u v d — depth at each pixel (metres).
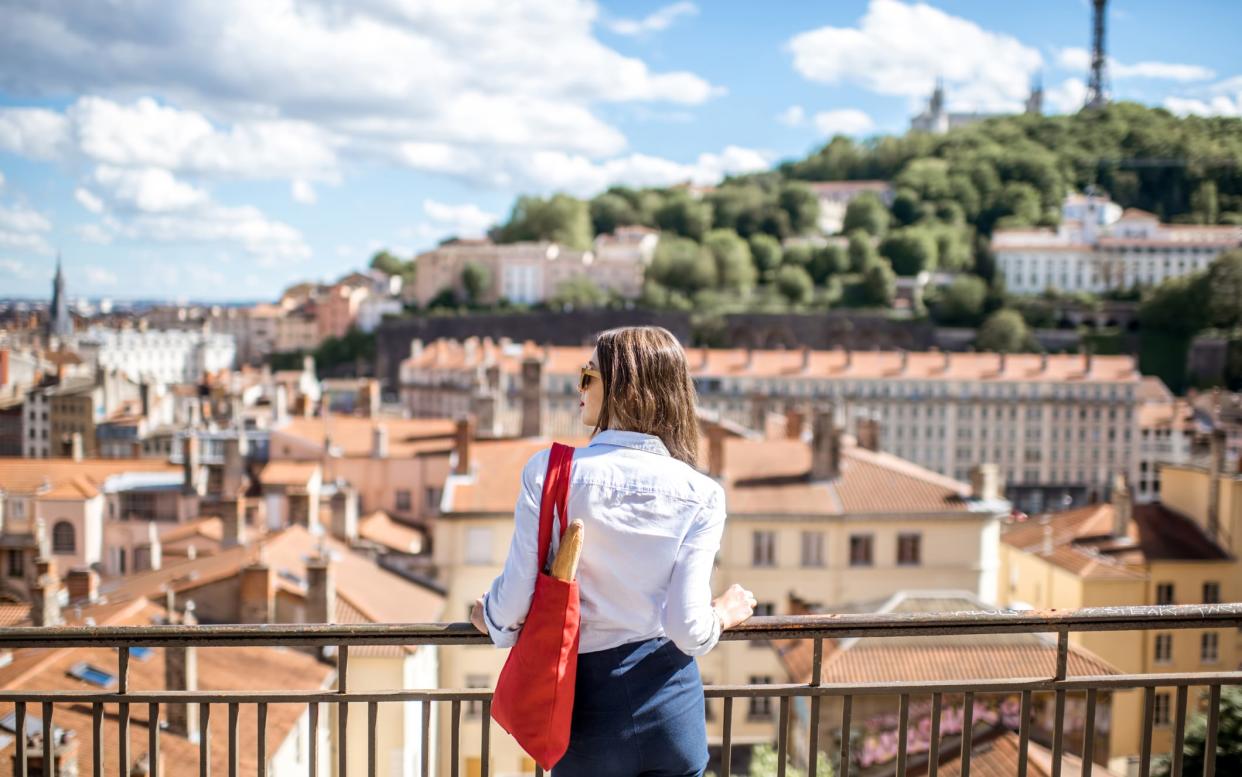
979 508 50.03
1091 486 169.75
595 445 6.78
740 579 49.56
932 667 30.64
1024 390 168.12
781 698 8.00
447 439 68.50
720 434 53.16
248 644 7.74
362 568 44.28
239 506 49.06
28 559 63.25
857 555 49.72
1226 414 171.12
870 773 29.64
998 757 26.89
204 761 7.86
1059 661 8.26
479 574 47.44
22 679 27.61
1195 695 46.19
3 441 131.12
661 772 6.72
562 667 6.40
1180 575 51.94
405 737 33.41
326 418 72.56
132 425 117.25
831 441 51.62
